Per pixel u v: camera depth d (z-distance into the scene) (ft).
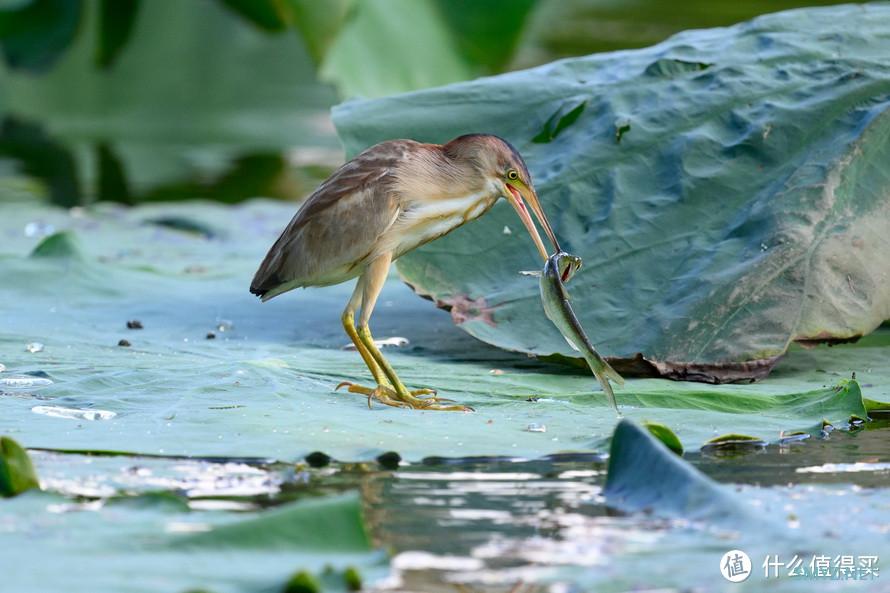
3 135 90.07
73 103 101.45
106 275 46.39
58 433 28.76
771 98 40.14
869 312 36.29
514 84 42.88
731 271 36.63
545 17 110.83
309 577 19.27
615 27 109.60
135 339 38.96
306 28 62.75
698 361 35.24
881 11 43.70
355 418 30.71
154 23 103.91
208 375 33.96
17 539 22.02
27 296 43.86
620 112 40.78
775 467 27.40
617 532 22.91
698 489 24.13
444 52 69.87
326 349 38.73
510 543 22.34
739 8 118.93
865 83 39.83
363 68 66.59
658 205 38.78
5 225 58.90
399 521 23.53
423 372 35.86
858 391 32.09
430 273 38.50
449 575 20.80
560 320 30.07
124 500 24.13
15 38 67.62
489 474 26.58
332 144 87.81
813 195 37.58
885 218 37.65
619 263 37.83
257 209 64.59
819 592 20.27
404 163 34.50
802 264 36.40
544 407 32.40
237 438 28.63
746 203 38.27
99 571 20.49
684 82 41.27
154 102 104.27
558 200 39.47
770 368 35.22
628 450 25.43
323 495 24.99
